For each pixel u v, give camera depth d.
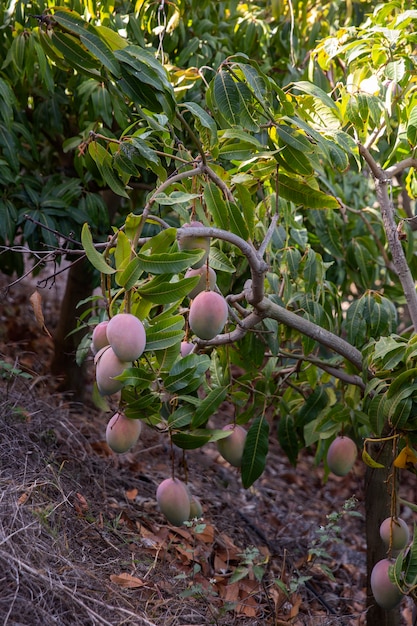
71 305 3.30
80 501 2.31
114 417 1.79
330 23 3.21
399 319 3.88
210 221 1.87
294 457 2.50
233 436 2.17
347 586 2.82
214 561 2.49
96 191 3.15
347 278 3.09
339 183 3.25
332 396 2.50
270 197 2.35
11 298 4.51
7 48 2.72
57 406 3.04
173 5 2.51
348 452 2.16
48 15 1.52
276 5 2.95
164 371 1.79
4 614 1.60
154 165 1.79
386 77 2.09
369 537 2.31
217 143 1.71
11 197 2.75
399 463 1.86
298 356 2.26
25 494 2.01
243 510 3.19
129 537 2.35
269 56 3.18
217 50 2.91
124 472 2.91
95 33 1.56
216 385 2.22
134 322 1.43
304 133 1.86
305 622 2.25
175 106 1.61
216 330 1.58
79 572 1.89
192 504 2.16
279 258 2.51
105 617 1.79
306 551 2.98
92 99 2.61
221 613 2.03
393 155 2.42
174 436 1.95
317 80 2.58
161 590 2.09
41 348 4.02
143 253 1.50
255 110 1.76
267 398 2.33
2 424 2.35
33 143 2.78
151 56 1.56
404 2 2.34
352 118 2.06
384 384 1.92
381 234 3.21
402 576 1.78
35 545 1.84
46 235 2.69
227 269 1.77
